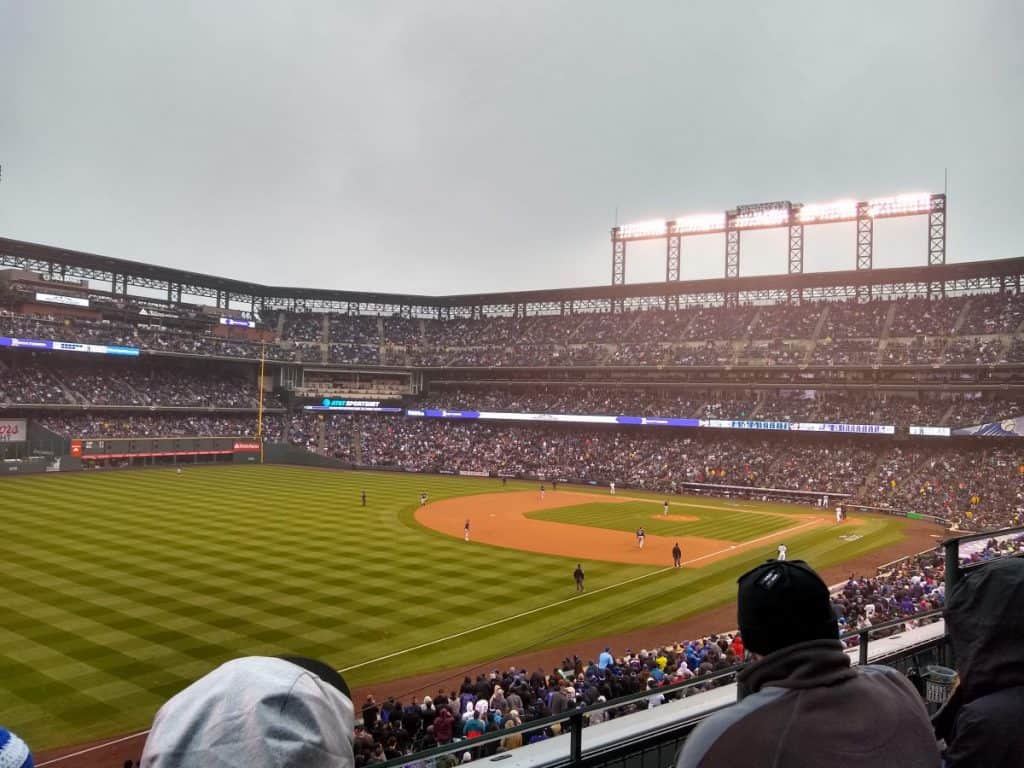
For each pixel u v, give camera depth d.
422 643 27.20
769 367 82.62
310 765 2.20
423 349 112.06
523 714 17.72
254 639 26.61
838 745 2.71
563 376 98.62
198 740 2.21
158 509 54.25
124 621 27.92
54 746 18.75
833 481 72.69
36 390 83.94
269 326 113.19
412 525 51.81
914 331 80.75
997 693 3.14
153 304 101.81
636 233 99.88
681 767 2.88
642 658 22.36
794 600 2.97
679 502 70.25
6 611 28.69
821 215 87.12
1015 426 64.25
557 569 39.84
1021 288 80.44
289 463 96.44
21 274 87.38
